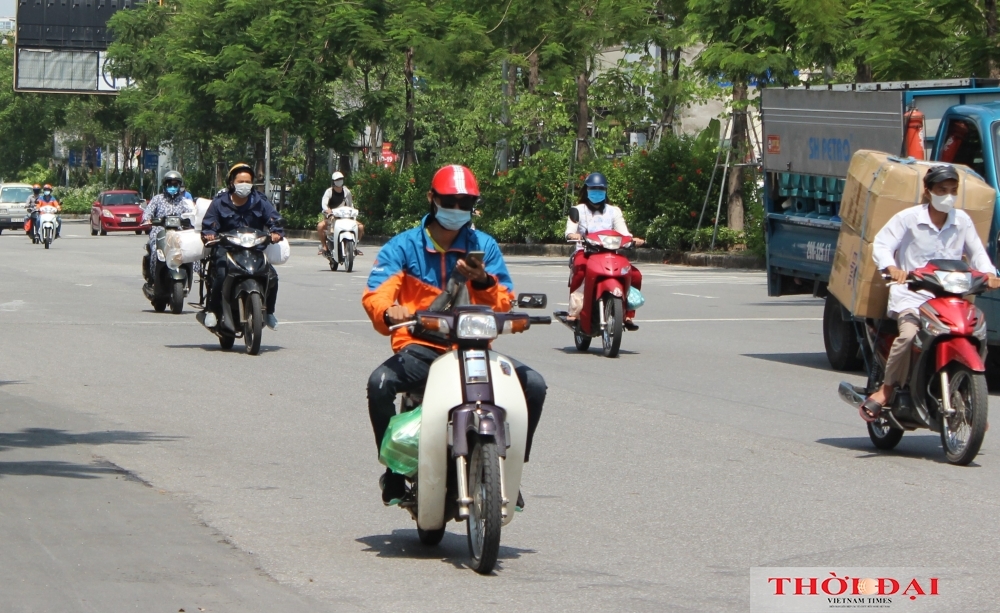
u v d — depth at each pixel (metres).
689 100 48.22
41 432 13.28
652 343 21.94
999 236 16.73
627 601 7.78
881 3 30.77
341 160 68.56
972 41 29.44
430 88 67.31
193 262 25.33
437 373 8.35
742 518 9.99
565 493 10.84
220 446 12.69
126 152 108.31
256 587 7.95
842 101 20.14
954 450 12.12
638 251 46.72
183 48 70.25
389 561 8.67
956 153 17.97
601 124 50.97
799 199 21.50
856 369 18.91
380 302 8.53
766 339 22.58
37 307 26.84
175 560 8.52
